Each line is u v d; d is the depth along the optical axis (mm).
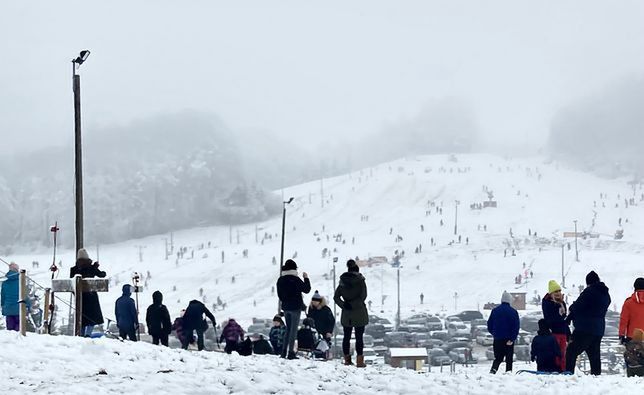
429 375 15883
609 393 13578
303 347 22594
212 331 70312
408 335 96000
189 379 13273
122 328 23000
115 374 14367
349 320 18234
